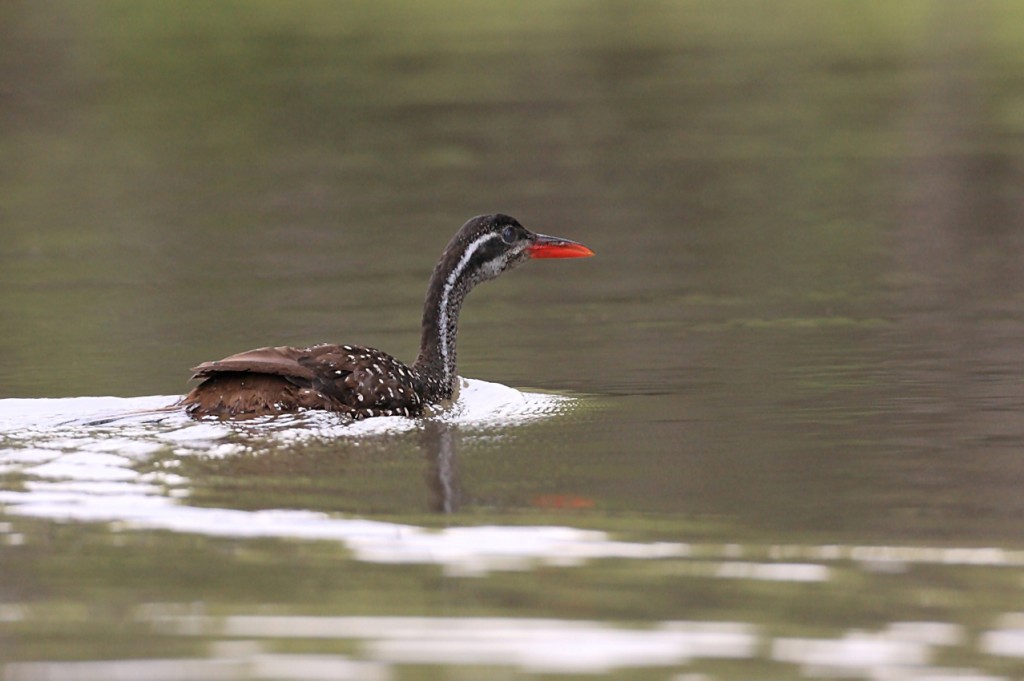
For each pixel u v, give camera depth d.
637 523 10.80
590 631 8.84
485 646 8.62
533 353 17.45
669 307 19.62
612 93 36.56
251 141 32.09
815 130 32.00
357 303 20.00
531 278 21.83
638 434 13.55
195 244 23.86
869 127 32.16
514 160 29.91
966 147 29.78
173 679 8.20
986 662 8.41
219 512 11.02
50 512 11.02
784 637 8.74
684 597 9.36
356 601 9.30
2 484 11.66
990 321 18.16
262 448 12.86
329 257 22.81
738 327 18.36
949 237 23.30
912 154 29.42
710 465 12.44
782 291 20.28
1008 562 9.97
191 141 32.25
